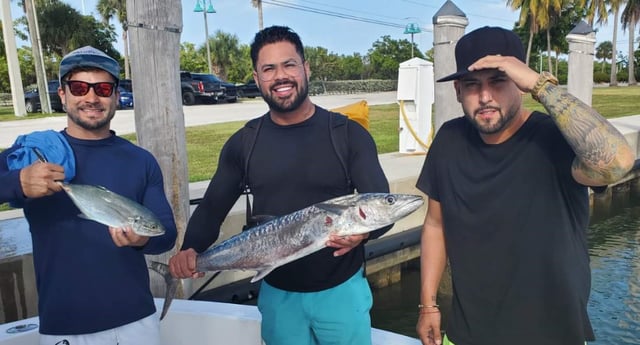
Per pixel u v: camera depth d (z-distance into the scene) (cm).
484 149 220
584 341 209
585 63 853
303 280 265
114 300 245
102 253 245
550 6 4753
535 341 212
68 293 240
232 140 285
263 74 259
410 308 701
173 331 356
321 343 272
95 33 4569
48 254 242
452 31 702
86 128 248
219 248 270
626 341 563
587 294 211
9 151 240
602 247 899
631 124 1451
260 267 261
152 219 230
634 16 5738
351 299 267
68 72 244
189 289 484
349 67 6525
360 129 273
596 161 179
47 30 4247
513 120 216
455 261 230
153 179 267
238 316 345
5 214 654
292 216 254
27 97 2645
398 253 750
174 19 429
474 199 219
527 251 210
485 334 220
